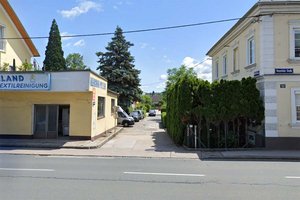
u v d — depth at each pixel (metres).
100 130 22.17
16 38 27.25
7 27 26.12
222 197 6.94
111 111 27.45
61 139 19.59
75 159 13.10
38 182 8.27
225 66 26.22
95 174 9.58
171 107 21.95
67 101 19.72
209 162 12.56
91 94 19.55
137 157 14.06
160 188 7.75
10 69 25.31
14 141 18.48
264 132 16.47
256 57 17.42
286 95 16.27
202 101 16.75
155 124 39.53
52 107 20.03
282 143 16.19
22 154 14.48
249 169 10.81
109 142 19.62
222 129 17.02
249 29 18.64
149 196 6.95
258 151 15.52
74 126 19.58
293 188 7.84
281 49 16.36
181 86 17.27
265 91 16.31
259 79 16.95
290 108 16.22
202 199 6.75
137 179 8.85
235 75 22.17
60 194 7.04
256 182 8.56
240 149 16.08
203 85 16.81
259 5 16.28
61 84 18.19
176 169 10.69
